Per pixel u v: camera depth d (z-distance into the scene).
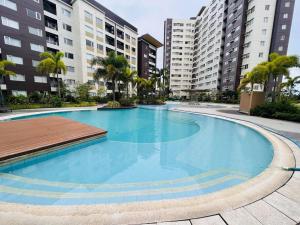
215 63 40.62
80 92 21.86
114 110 16.70
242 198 2.23
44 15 21.64
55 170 3.93
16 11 18.64
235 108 19.98
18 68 19.30
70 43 24.70
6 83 18.58
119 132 7.98
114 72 17.00
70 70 24.97
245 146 5.92
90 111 15.38
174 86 59.97
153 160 4.66
